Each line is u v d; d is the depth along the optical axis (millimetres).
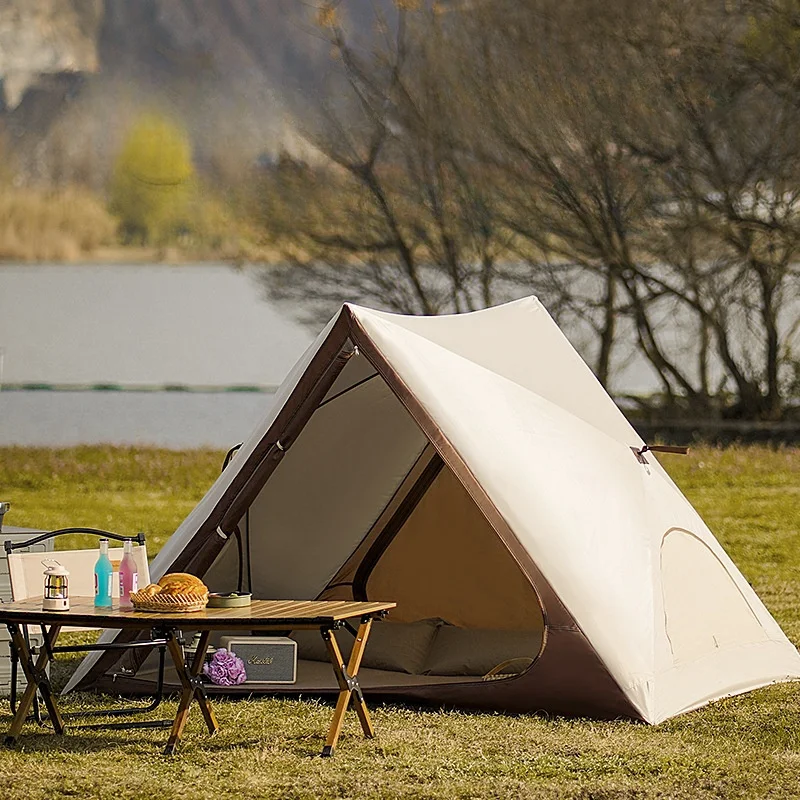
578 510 9086
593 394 11180
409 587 11750
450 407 8938
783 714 8820
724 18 32938
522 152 35250
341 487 10195
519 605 11445
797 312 33344
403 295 38406
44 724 8484
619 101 33844
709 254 33250
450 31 36438
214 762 7512
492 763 7492
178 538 9281
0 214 45000
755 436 33406
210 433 37062
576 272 35625
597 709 8602
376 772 7293
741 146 32844
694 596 9930
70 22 45312
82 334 45906
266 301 40781
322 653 10922
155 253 45500
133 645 7969
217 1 42500
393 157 37938
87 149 46062
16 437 35906
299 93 39531
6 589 9094
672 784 7102
